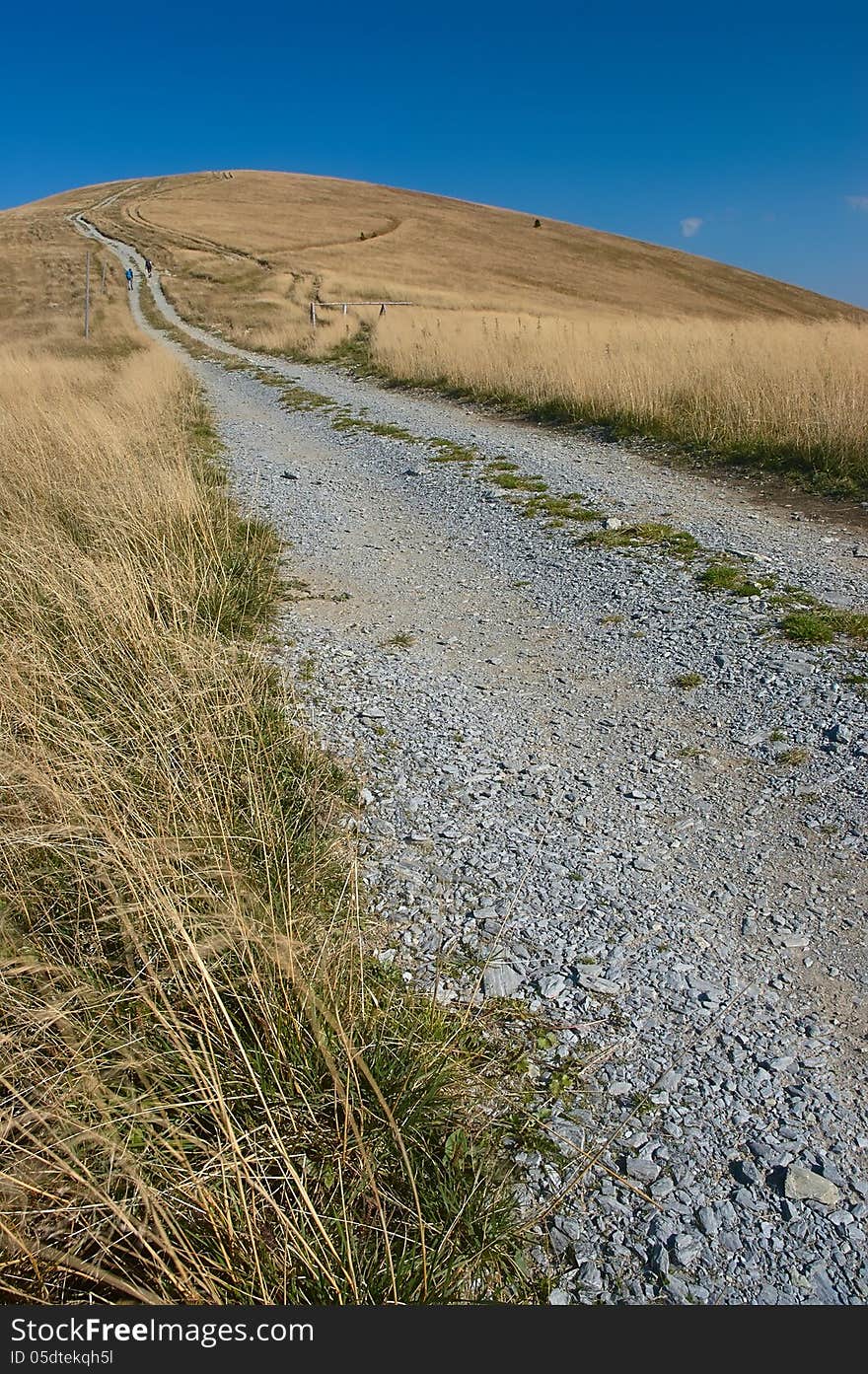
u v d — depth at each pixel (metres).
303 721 4.87
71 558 5.85
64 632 5.02
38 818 3.26
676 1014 2.94
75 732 3.79
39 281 48.78
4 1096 2.34
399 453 12.57
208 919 2.69
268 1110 2.20
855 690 5.02
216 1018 2.38
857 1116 2.55
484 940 3.26
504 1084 2.66
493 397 15.76
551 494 9.79
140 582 5.61
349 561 8.09
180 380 19.78
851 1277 2.12
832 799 4.11
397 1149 2.29
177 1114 2.28
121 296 44.75
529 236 75.50
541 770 4.52
